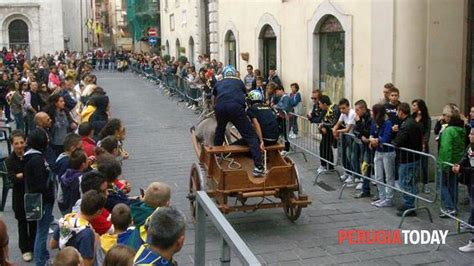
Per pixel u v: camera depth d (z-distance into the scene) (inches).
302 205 319.0
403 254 286.5
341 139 405.4
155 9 1700.3
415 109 378.6
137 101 968.3
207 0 1101.1
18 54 1502.2
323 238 310.7
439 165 314.8
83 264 182.2
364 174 381.4
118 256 151.6
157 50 1694.1
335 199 383.9
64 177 250.2
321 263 277.0
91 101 415.2
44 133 274.8
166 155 539.8
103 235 201.3
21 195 282.7
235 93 324.5
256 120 327.6
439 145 338.0
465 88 450.9
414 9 428.5
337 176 443.8
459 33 441.4
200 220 175.3
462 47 443.8
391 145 346.6
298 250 294.2
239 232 322.7
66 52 1753.2
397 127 353.4
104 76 1545.3
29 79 673.0
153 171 477.4
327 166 435.2
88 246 193.3
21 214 284.2
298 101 551.5
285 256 286.4
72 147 270.5
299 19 598.9
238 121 321.4
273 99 563.8
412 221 334.6
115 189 234.8
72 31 2183.8
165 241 156.2
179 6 1294.3
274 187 312.3
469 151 302.0
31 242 289.6
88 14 2450.8
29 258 288.8
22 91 622.8
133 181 445.4
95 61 1825.8
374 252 289.6
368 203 373.4
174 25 1364.4
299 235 316.2
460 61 443.8
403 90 436.5
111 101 974.4
